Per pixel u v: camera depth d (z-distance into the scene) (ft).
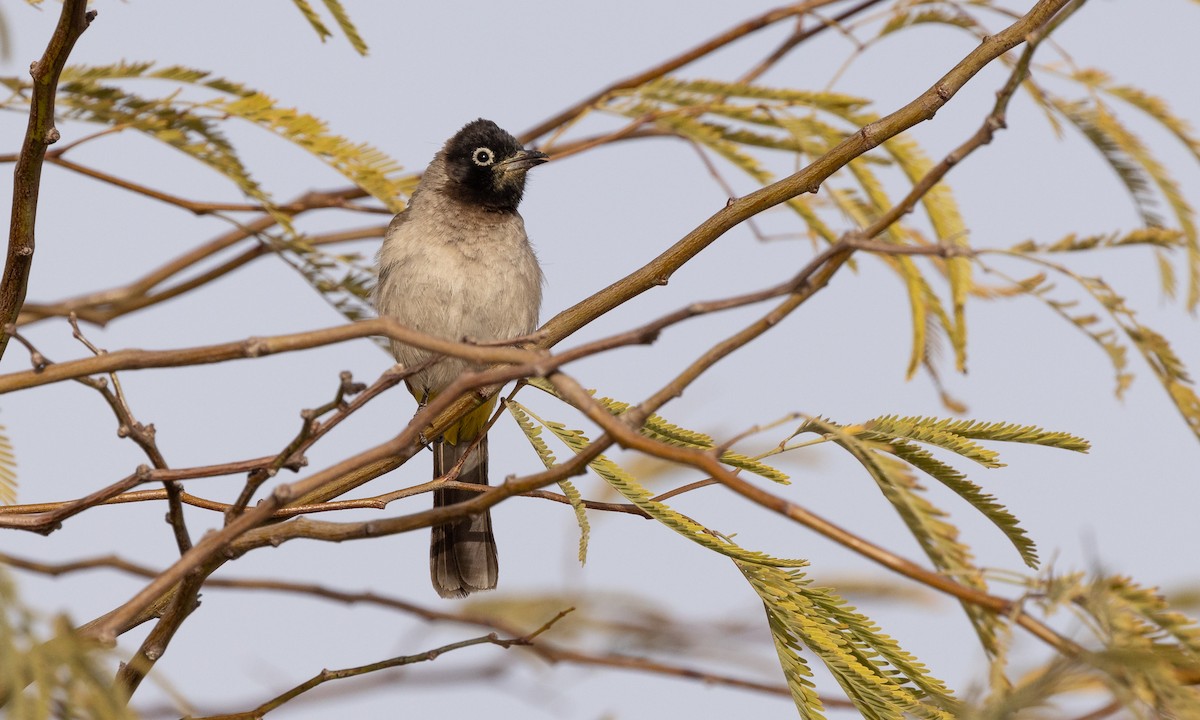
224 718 21.31
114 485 19.93
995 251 22.38
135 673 19.17
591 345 17.40
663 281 23.53
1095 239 22.12
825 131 31.27
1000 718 13.96
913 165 30.42
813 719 18.84
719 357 18.07
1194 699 13.35
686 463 15.78
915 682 18.94
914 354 30.25
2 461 24.81
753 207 23.16
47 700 12.89
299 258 30.71
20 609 13.48
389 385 19.39
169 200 29.37
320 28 27.12
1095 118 28.89
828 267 18.49
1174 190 28.45
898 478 17.29
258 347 17.99
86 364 18.52
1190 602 14.73
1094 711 16.66
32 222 22.30
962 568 16.56
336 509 22.79
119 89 27.32
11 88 25.96
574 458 17.34
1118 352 22.97
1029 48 18.74
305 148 27.78
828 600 19.66
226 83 27.76
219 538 17.25
